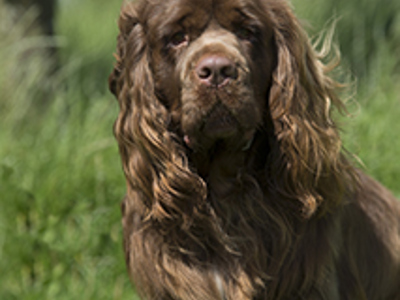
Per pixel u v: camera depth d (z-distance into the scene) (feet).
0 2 27.86
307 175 14.05
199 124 13.14
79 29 43.42
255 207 14.49
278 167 14.24
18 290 19.57
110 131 24.49
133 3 14.70
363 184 16.67
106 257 19.86
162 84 14.11
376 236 16.51
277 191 14.37
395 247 16.92
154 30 13.94
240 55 13.11
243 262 14.46
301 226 14.42
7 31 27.66
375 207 16.75
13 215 20.71
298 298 14.56
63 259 19.83
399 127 23.89
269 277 14.37
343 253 15.46
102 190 21.44
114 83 15.39
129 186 14.90
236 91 12.87
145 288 15.01
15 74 26.71
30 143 23.44
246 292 14.33
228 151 14.03
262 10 13.94
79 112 24.98
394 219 17.19
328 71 15.58
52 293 18.89
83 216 20.25
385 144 22.89
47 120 24.93
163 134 14.14
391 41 30.09
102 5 51.42
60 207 20.74
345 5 32.12
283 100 14.03
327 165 14.25
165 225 14.46
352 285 15.55
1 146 22.99
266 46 13.98
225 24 13.62
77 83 29.86
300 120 14.06
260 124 13.94
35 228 20.38
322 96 14.82
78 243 20.02
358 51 30.37
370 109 24.70
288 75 14.12
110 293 18.98
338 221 14.96
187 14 13.58
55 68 28.91
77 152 22.40
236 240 14.46
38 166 21.86
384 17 31.58
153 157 14.19
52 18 29.07
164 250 14.62
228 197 14.52
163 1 13.97
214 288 14.46
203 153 14.10
